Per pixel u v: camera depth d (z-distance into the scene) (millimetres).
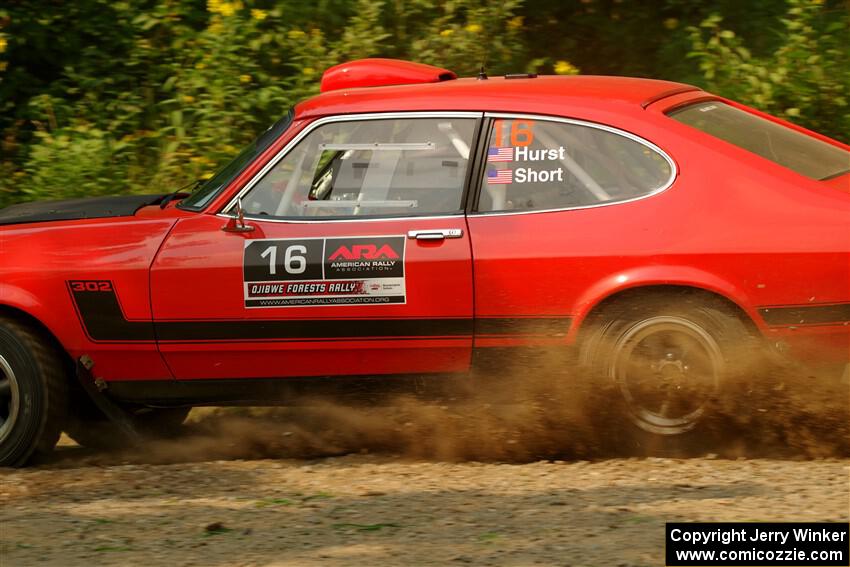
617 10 36781
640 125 18922
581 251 18469
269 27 35156
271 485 18469
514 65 33812
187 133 33844
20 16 35875
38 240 20359
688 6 35438
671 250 18188
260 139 20906
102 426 23078
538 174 19109
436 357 19234
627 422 18906
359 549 14750
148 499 17906
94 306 19938
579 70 37219
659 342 18578
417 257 18984
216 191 20219
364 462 19891
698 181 18484
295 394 19969
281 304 19453
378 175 19672
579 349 18781
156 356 20000
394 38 34125
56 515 17078
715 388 18422
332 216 19578
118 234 20156
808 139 20203
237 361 19844
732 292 18047
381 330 19234
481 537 15023
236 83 32969
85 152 32000
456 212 19188
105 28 36594
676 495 16609
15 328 20234
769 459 18672
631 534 14852
